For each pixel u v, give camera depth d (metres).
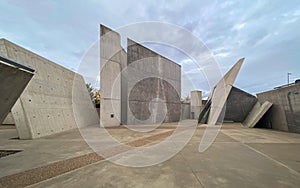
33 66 8.57
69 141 6.31
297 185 2.55
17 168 3.35
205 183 2.62
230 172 3.10
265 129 10.78
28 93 7.66
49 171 3.18
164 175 2.96
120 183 2.62
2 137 7.36
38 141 6.35
